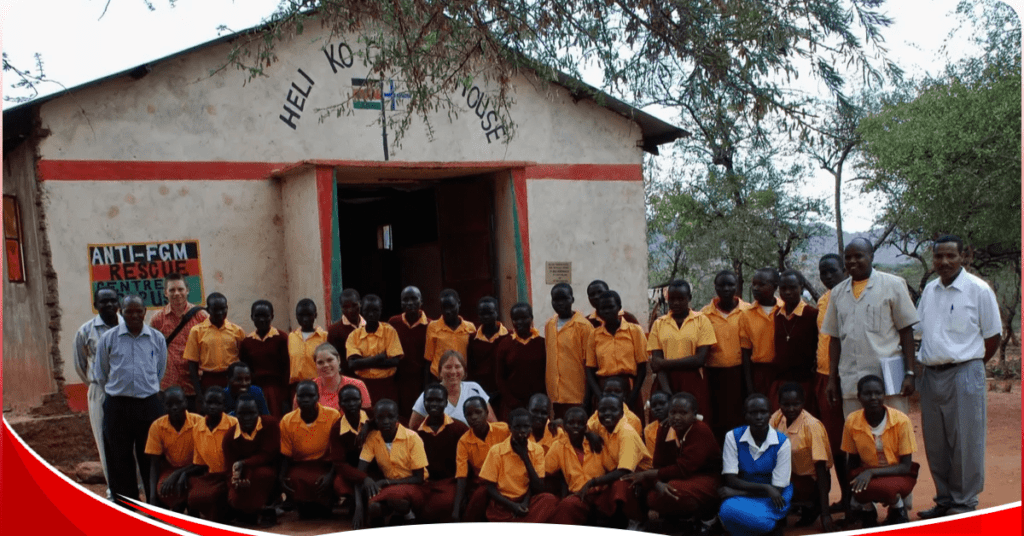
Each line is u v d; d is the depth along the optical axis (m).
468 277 11.30
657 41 8.36
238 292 10.02
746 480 5.98
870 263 6.27
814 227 18.19
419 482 6.59
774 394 7.04
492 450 6.34
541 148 11.45
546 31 8.19
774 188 17.16
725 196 16.86
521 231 10.59
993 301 6.04
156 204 9.62
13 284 10.25
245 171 10.06
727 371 7.43
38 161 9.09
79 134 9.27
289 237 10.14
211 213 9.90
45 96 8.88
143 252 9.55
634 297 11.85
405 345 8.30
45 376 9.46
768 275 7.38
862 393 5.97
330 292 9.44
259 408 7.15
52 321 9.11
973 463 6.05
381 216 14.35
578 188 11.60
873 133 13.16
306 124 10.36
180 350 7.91
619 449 6.17
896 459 5.95
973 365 6.02
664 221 17.81
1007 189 11.59
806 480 6.22
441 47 8.52
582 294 11.54
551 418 8.05
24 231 9.74
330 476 6.62
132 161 9.52
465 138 11.12
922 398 6.31
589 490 6.20
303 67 10.34
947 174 12.01
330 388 7.22
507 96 11.26
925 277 15.23
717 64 8.12
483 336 8.19
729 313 7.44
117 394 6.84
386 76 10.62
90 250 9.30
